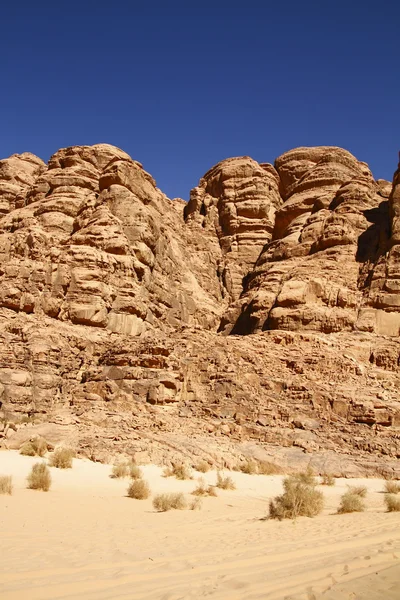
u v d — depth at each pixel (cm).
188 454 2302
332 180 5953
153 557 776
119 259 4144
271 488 1997
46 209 4697
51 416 2730
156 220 4981
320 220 5081
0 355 2956
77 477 1908
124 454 2236
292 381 3088
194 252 6281
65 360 3281
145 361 3023
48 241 4081
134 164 5162
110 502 1511
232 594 561
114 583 619
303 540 940
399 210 4378
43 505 1352
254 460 2355
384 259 4266
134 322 3984
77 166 5206
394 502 1507
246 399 2911
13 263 3734
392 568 662
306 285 4166
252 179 6912
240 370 3128
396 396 3061
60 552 798
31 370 3023
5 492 1493
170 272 5153
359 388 3108
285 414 2831
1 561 719
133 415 2656
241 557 774
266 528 1132
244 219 6694
